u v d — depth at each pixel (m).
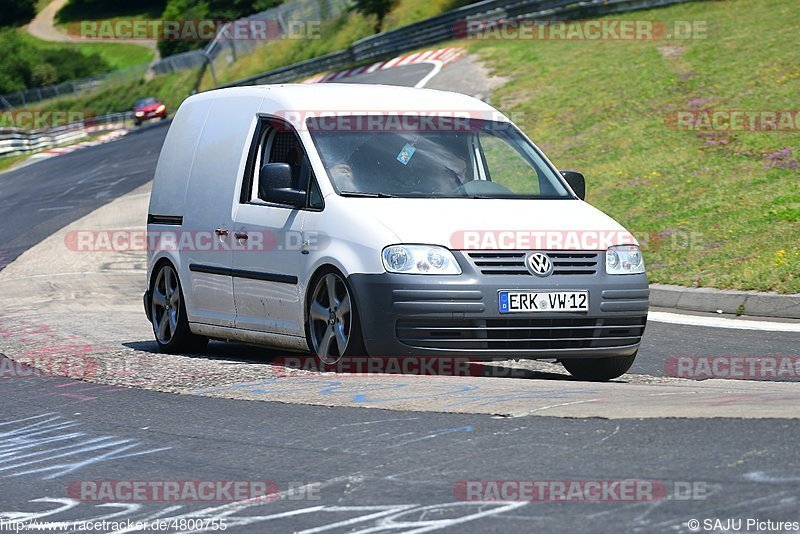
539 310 26.36
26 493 18.34
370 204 27.69
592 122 83.12
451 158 29.77
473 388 24.16
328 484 17.08
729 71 86.44
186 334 34.09
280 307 29.41
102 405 25.44
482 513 14.95
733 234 53.56
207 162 33.31
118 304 54.16
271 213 29.95
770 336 38.34
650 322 42.59
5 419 24.95
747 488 15.16
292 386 25.45
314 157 29.08
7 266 69.12
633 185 65.94
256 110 31.91
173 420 23.03
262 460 19.00
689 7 120.50
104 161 142.12
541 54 116.12
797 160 63.22
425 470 17.33
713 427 18.59
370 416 21.59
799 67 82.69
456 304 25.91
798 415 19.31
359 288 26.45
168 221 34.62
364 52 178.25
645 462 16.77
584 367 29.62
